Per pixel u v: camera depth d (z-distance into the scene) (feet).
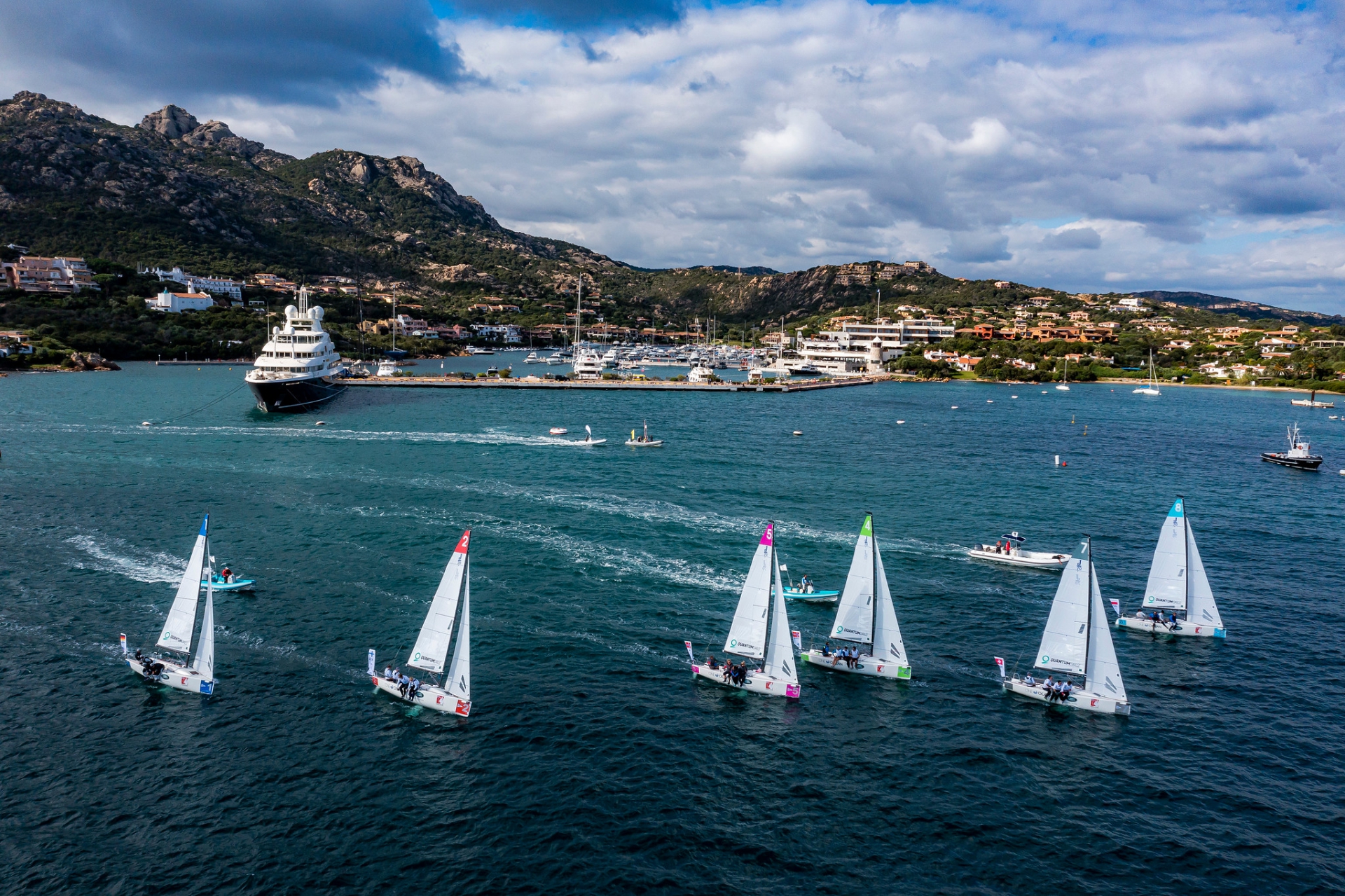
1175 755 142.82
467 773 132.67
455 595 150.82
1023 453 440.04
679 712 152.46
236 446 397.39
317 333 610.24
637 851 115.75
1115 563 243.19
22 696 151.33
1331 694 165.68
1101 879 112.88
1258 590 223.51
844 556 241.55
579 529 260.01
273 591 203.41
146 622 184.34
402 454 384.27
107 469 337.11
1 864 110.01
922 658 176.76
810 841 118.83
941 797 129.70
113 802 123.24
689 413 593.83
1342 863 116.78
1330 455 464.65
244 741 139.64
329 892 107.14
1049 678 164.45
